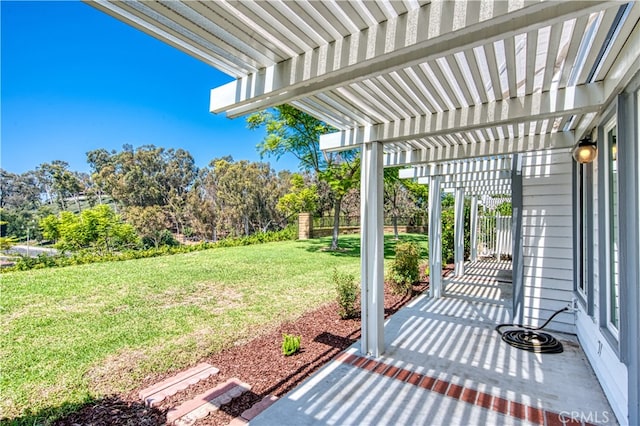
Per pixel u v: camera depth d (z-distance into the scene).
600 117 2.97
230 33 1.94
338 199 14.22
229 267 9.77
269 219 26.06
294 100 2.78
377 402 2.84
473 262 10.79
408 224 22.23
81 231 14.84
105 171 30.00
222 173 26.45
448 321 5.03
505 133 4.12
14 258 16.56
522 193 4.92
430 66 2.30
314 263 10.52
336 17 1.83
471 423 2.55
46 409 2.76
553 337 4.33
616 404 2.64
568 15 1.55
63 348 4.01
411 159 5.09
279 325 4.83
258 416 2.64
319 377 3.27
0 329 4.64
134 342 4.20
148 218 21.58
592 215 3.59
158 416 2.65
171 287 7.22
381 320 3.82
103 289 6.98
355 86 2.69
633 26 1.88
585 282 3.86
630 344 2.30
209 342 4.19
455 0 1.66
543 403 2.82
